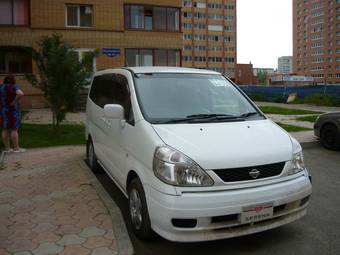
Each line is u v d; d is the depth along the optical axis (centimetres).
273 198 392
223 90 549
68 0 2311
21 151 914
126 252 399
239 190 382
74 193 594
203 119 471
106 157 609
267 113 2000
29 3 2244
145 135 433
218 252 414
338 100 2608
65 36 2319
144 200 419
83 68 1143
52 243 419
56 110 1137
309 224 492
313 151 1029
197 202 368
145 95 497
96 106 698
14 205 540
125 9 2459
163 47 2567
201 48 12138
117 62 2452
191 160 380
